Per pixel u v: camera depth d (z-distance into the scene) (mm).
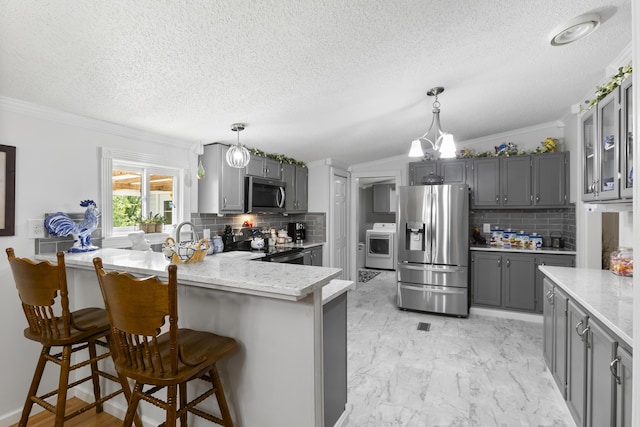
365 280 6062
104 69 1725
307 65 1956
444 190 3992
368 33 1686
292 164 4711
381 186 7562
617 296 1737
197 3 1296
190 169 3363
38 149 2158
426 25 1676
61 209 2281
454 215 3951
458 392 2342
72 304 2277
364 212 7828
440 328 3613
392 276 6414
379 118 3229
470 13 1613
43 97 2012
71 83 1854
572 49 2102
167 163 3092
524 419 2039
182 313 1732
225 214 3879
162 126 2730
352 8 1467
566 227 4055
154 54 1628
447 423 2010
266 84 2152
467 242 3916
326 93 2430
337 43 1746
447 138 2574
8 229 2008
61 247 2271
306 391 1422
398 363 2783
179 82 1969
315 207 5113
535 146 4297
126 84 1919
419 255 4121
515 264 3914
